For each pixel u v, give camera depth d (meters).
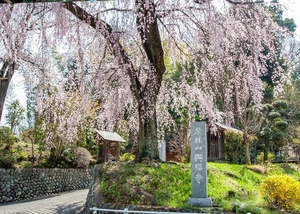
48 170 10.88
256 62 5.67
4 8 4.32
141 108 6.96
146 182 5.59
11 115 12.23
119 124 8.86
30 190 9.76
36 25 5.02
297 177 8.40
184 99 8.13
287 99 17.75
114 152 15.85
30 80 6.36
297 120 16.95
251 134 12.40
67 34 5.26
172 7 5.32
